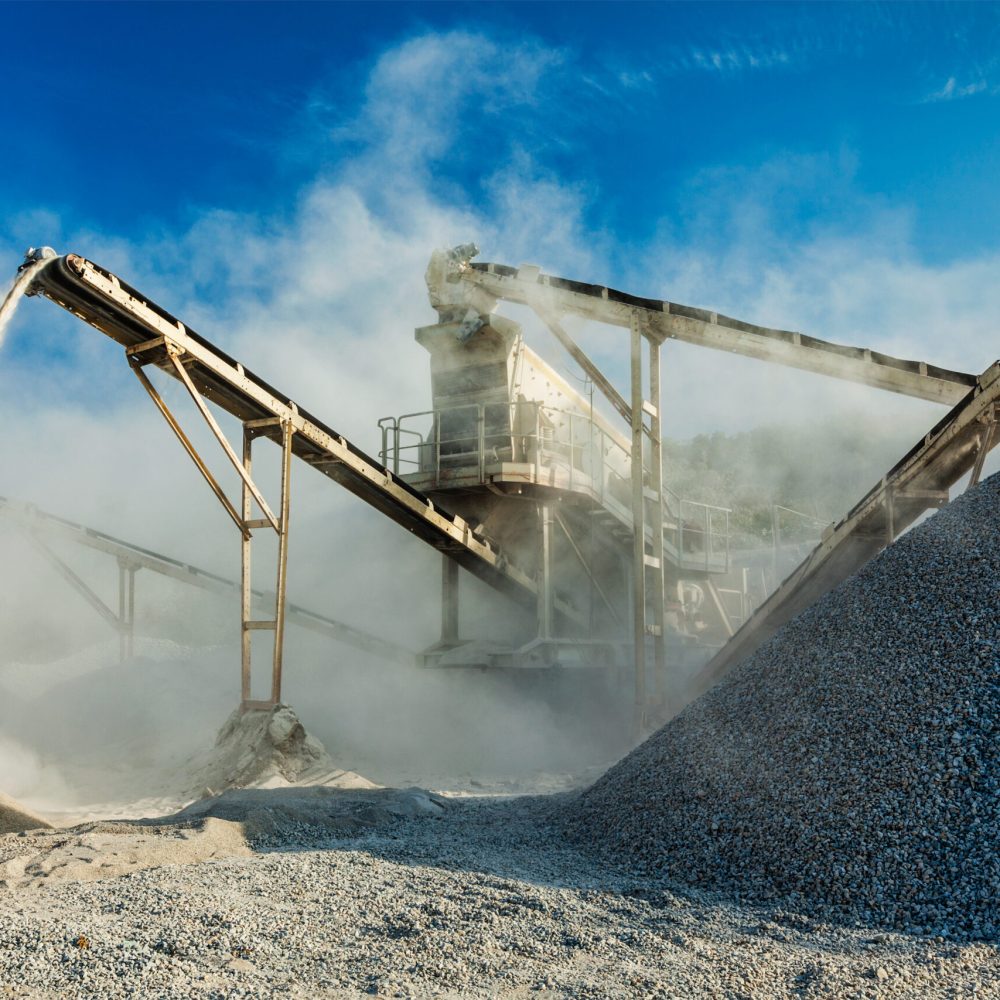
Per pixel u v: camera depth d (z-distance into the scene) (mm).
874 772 7227
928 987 4711
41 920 5773
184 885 6805
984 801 6465
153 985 4723
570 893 6758
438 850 8461
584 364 19156
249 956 5250
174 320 13742
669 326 18703
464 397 20500
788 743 8227
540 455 19531
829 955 5277
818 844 6812
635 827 8406
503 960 5223
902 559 10328
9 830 9672
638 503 18500
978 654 7961
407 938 5570
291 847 8883
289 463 15492
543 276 19500
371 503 18156
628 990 4723
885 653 8711
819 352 17094
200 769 14320
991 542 9664
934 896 5914
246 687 15250
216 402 15656
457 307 20562
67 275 12320
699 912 6305
